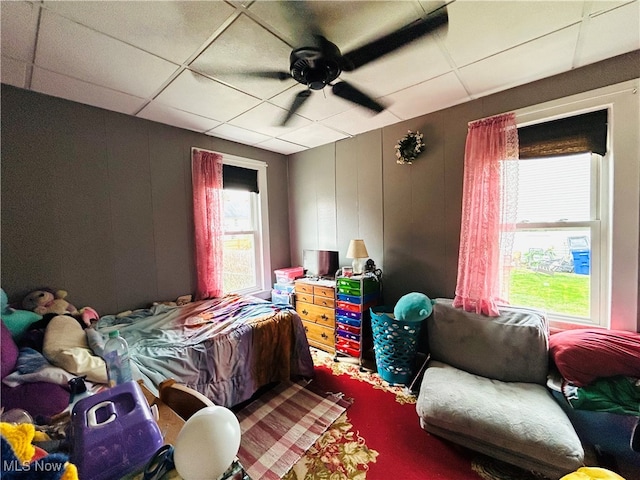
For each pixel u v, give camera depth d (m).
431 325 2.14
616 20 1.34
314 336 2.97
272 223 3.54
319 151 3.33
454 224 2.36
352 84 1.90
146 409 0.79
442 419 1.47
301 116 2.42
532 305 2.10
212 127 2.66
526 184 2.07
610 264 1.72
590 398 1.38
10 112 1.78
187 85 1.85
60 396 1.07
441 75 1.81
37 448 0.65
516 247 2.14
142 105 2.14
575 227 1.90
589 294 1.87
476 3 1.22
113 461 0.66
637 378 1.37
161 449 0.68
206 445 0.58
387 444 1.63
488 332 1.89
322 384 2.29
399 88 1.97
